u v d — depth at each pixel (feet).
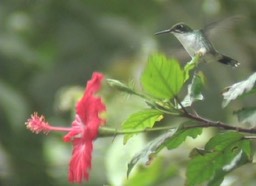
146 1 45.80
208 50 21.62
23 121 43.32
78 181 17.81
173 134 18.26
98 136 18.22
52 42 48.98
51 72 47.21
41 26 48.73
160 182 28.76
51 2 48.55
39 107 46.34
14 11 48.60
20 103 43.45
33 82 47.09
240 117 19.15
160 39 40.91
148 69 17.79
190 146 30.50
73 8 48.24
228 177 28.91
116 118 33.50
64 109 36.58
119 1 46.98
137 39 43.32
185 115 18.29
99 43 46.88
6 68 46.85
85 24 47.80
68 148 43.52
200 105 36.55
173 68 17.80
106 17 47.09
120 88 18.33
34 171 42.47
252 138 18.94
